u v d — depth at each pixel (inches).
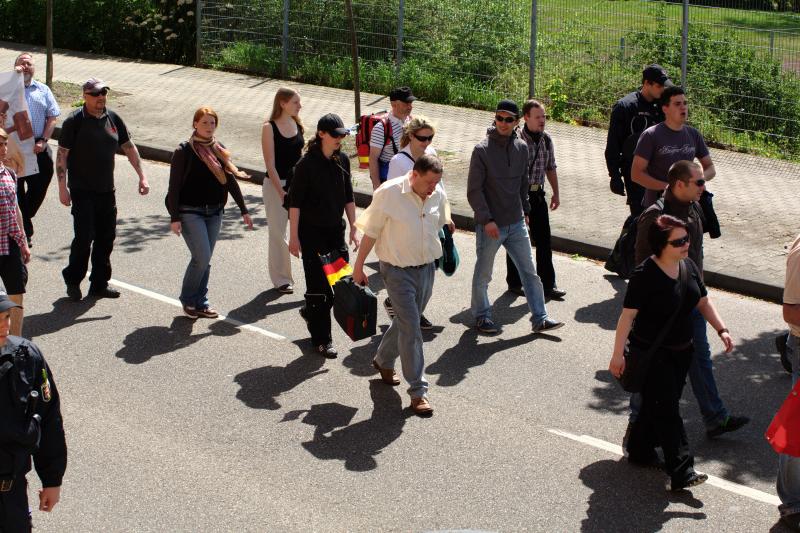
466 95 714.2
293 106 365.1
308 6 780.0
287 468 253.1
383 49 756.6
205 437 269.0
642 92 382.3
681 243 230.1
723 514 234.8
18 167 401.7
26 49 900.0
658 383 238.7
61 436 182.7
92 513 232.1
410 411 286.8
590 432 275.3
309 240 320.2
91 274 373.1
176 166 339.3
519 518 231.6
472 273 409.7
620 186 386.3
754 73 624.4
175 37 847.7
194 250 344.8
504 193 335.9
